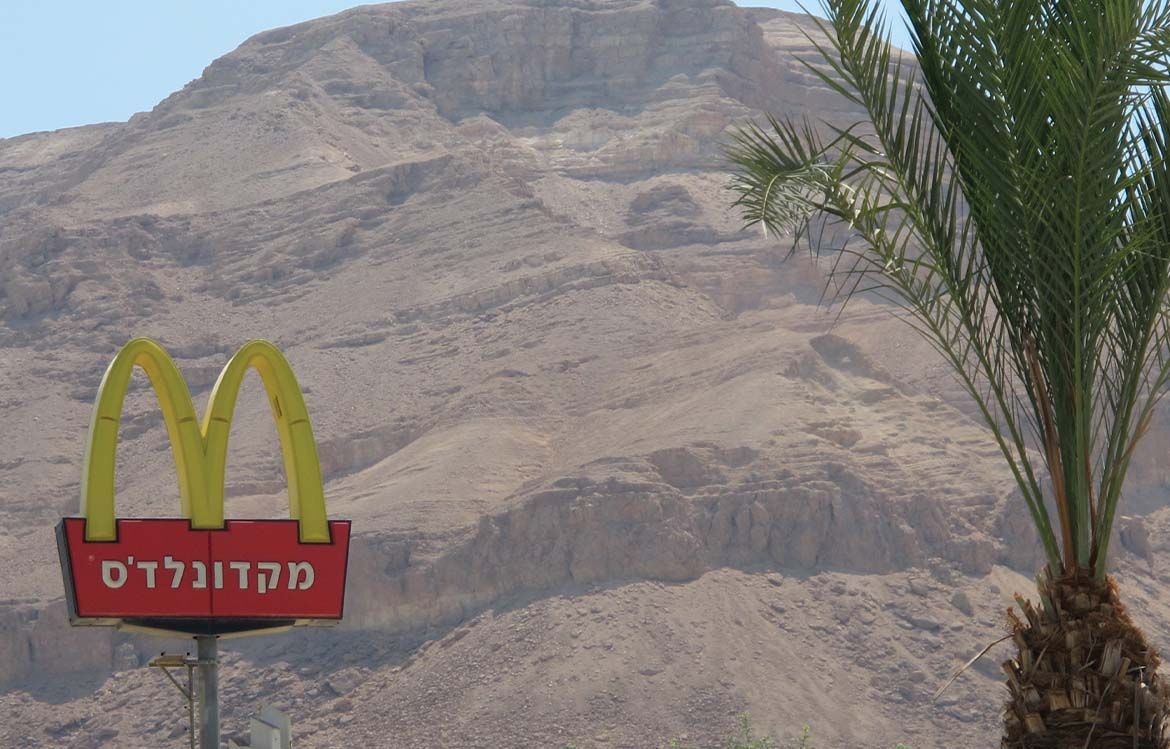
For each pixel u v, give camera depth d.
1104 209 24.02
